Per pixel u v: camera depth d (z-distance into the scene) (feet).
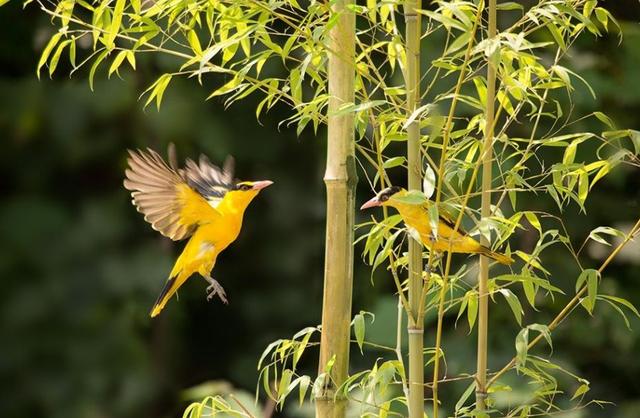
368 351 37.63
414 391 18.92
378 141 19.10
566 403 36.58
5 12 39.04
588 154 37.22
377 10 21.17
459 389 34.96
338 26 18.78
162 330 39.47
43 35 39.04
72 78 38.73
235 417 22.45
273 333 40.29
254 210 39.93
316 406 19.21
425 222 18.72
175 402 39.40
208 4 19.85
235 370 39.83
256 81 19.53
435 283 21.89
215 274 40.32
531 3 36.22
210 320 40.40
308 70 19.60
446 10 19.24
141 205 20.25
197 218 20.70
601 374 38.04
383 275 38.24
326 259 19.31
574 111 37.06
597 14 20.45
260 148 38.70
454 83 35.40
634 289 38.22
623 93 36.96
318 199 39.68
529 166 36.76
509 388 20.81
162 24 35.86
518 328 36.68
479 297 20.26
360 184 38.45
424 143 20.56
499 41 16.34
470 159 21.03
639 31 37.37
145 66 37.81
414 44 18.74
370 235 18.85
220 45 18.43
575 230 38.04
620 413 36.45
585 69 36.91
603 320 37.32
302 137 39.09
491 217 18.43
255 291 40.52
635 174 39.06
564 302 37.32
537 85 19.62
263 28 18.66
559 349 37.63
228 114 38.19
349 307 19.39
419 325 18.90
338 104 19.10
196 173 22.56
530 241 37.29
